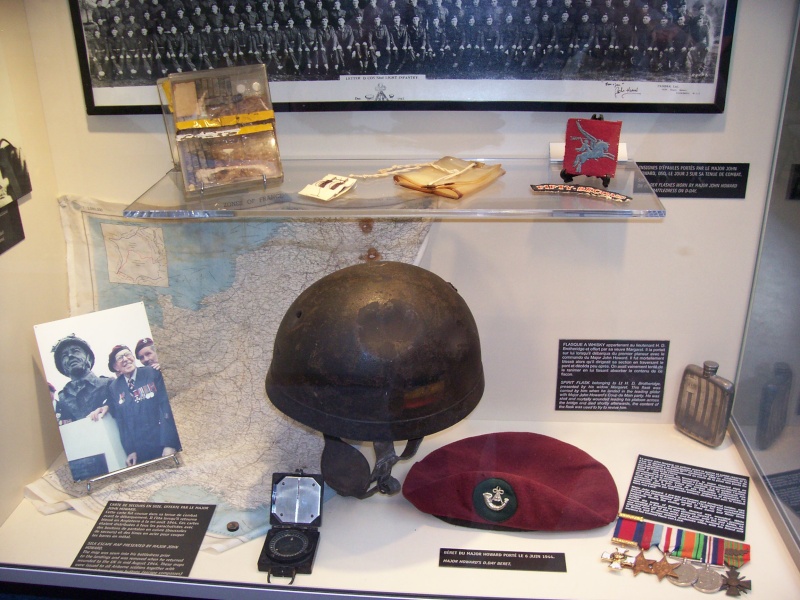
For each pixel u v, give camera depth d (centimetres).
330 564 134
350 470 143
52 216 159
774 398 147
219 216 132
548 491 144
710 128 145
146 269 165
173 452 155
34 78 148
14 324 146
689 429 169
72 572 134
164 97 139
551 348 169
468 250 159
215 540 138
